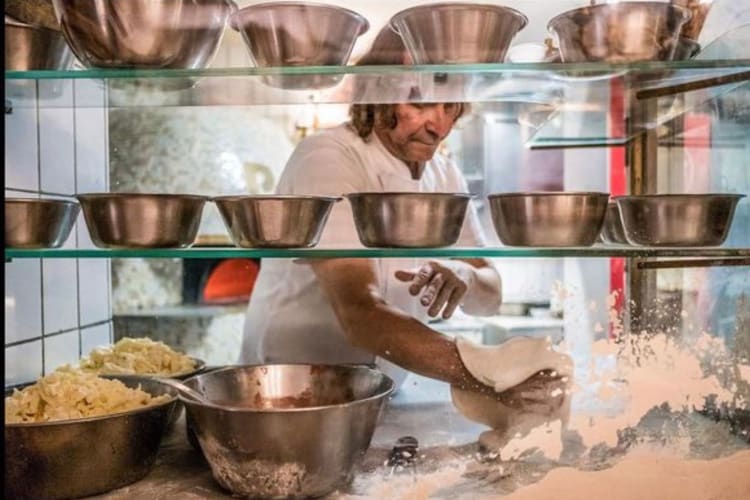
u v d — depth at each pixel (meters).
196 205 0.97
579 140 1.28
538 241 0.92
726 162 1.04
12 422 0.84
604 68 0.93
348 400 1.01
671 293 0.98
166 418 0.95
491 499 0.84
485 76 0.99
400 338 1.00
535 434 0.92
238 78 0.99
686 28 1.00
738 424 0.91
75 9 0.90
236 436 0.83
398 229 0.93
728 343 0.94
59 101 1.12
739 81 0.98
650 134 1.22
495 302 1.04
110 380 1.03
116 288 1.49
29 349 1.14
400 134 1.16
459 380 0.97
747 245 0.96
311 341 1.15
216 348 1.49
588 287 1.01
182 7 0.92
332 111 1.21
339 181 1.11
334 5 0.93
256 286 1.30
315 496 0.86
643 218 0.94
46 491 0.85
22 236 0.93
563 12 0.98
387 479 0.88
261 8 0.93
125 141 1.38
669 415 0.92
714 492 0.84
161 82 1.02
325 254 0.94
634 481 0.85
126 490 0.89
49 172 1.17
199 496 0.88
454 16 0.92
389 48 0.99
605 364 0.94
